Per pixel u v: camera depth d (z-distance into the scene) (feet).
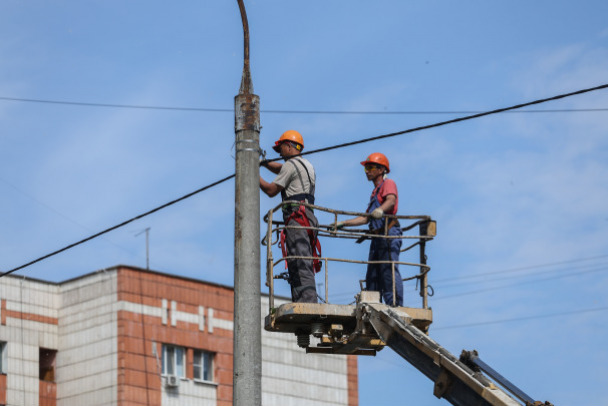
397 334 52.29
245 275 48.93
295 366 158.61
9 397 138.82
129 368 140.87
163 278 147.43
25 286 144.25
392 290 57.36
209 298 151.84
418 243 58.90
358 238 58.70
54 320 146.51
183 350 147.54
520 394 46.14
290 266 57.52
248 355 48.03
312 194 58.23
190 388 146.72
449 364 48.26
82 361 143.43
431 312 56.13
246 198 49.80
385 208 57.82
